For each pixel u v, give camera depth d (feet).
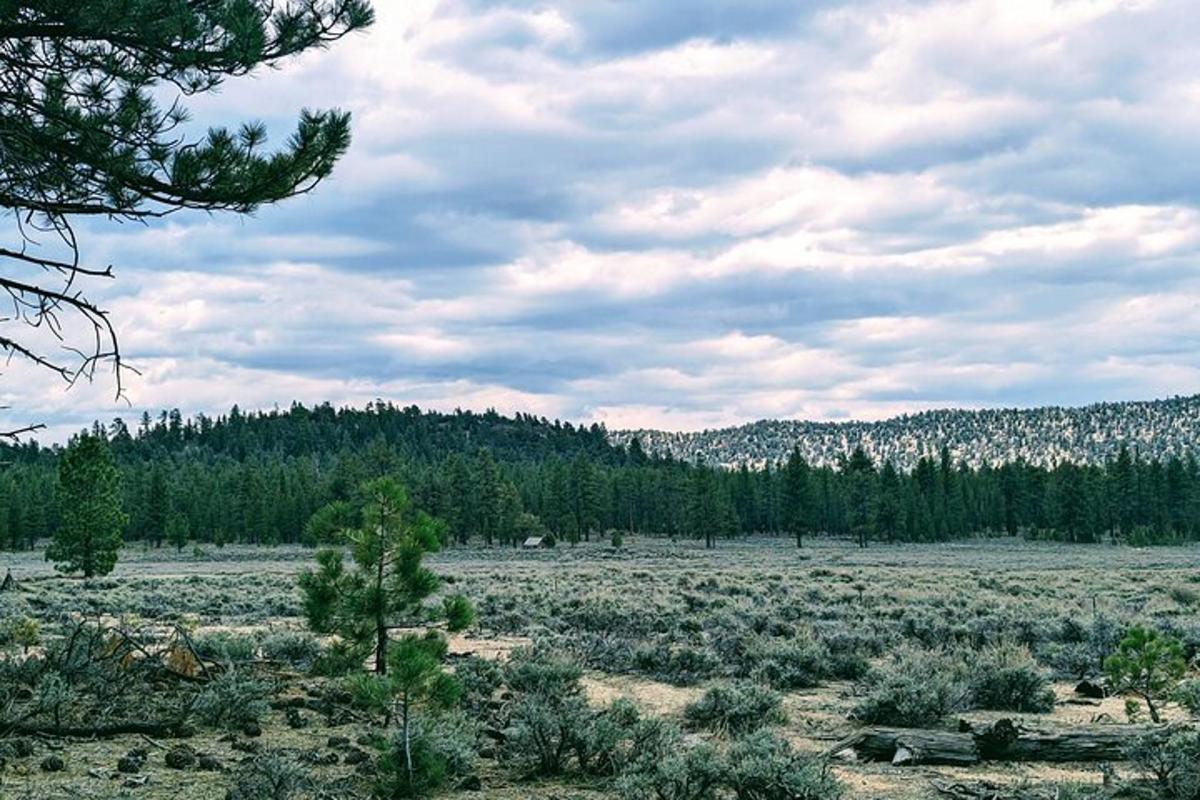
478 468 444.96
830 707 42.52
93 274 28.66
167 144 29.09
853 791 26.61
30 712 30.09
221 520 430.20
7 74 27.53
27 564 259.39
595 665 53.83
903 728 36.68
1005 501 473.26
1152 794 26.00
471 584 140.56
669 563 258.37
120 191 29.04
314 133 29.99
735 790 25.63
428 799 24.98
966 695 40.81
